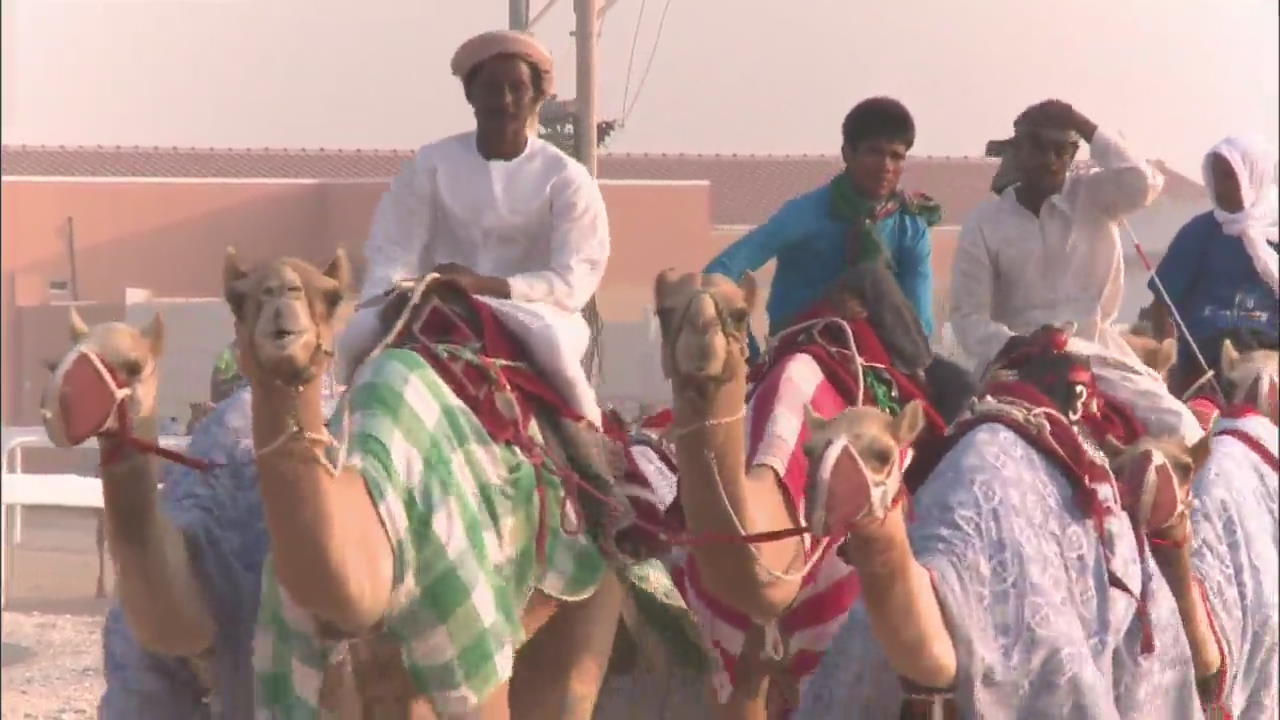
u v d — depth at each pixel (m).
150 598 8.90
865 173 11.27
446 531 8.80
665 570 10.62
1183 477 10.70
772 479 9.77
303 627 8.70
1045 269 12.49
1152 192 12.23
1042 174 12.41
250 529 9.79
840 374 10.59
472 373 9.52
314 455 8.05
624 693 11.10
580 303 10.50
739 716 10.46
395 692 8.88
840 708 9.55
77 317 8.53
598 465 10.02
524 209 10.59
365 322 9.96
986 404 10.45
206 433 10.08
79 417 8.31
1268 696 12.61
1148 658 10.13
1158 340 14.83
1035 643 9.30
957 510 9.60
